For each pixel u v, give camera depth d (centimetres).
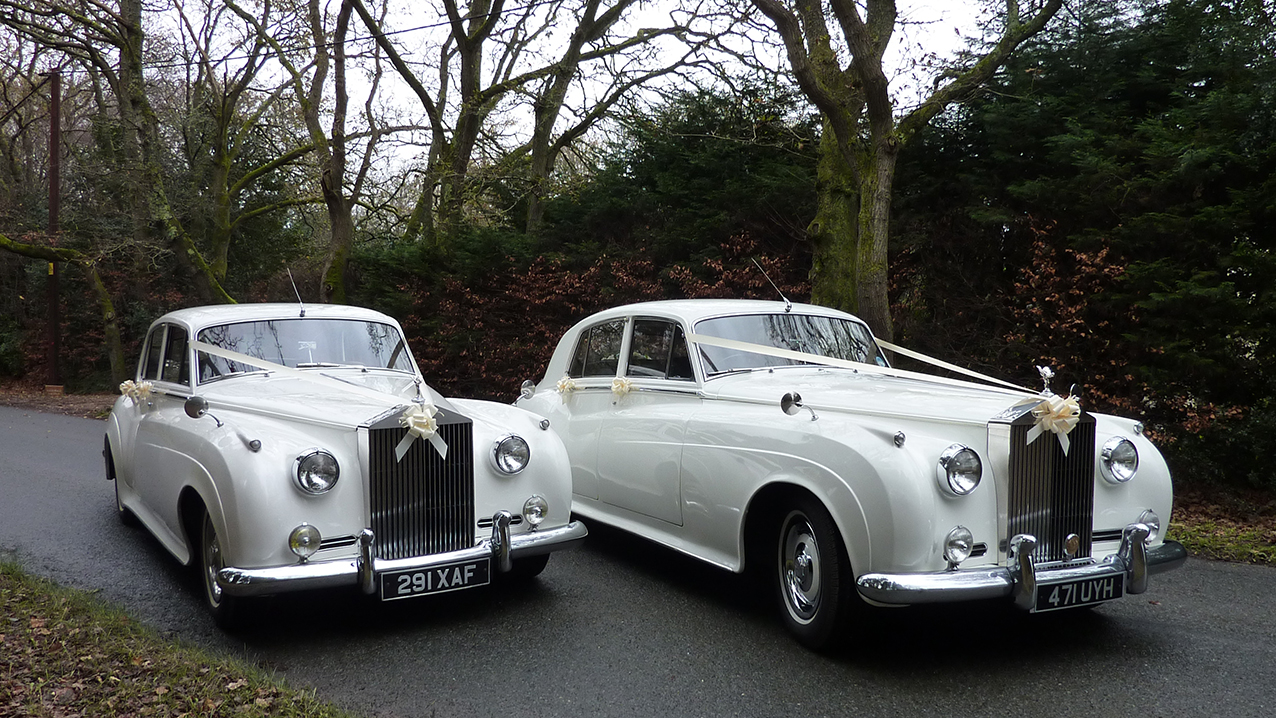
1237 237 759
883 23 909
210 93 1989
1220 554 568
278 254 2427
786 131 1156
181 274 2167
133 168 1725
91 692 324
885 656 395
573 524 467
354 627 438
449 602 479
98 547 585
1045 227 866
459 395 1437
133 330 2136
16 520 663
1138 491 411
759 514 446
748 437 436
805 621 407
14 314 2469
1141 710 338
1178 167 753
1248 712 336
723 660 392
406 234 1853
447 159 1576
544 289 1304
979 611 457
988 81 938
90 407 1612
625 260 1222
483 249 1432
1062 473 383
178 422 479
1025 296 884
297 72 1539
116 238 1884
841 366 515
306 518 395
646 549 596
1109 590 383
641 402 543
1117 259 812
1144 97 911
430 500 419
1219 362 739
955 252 959
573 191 1452
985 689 359
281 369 524
